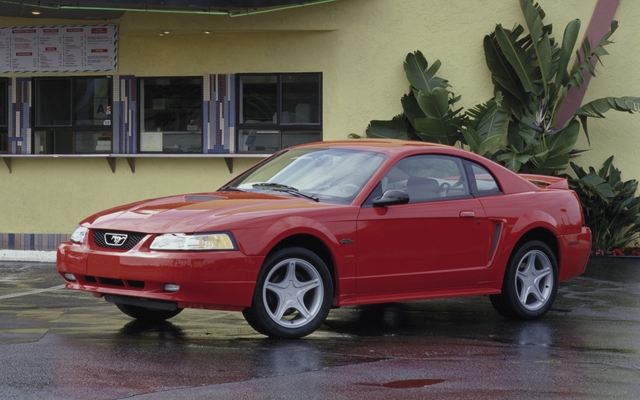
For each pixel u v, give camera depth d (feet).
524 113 47.62
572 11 47.67
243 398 16.08
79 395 15.96
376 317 27.14
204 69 48.73
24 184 49.83
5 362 18.56
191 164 49.01
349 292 23.34
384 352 20.88
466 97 47.93
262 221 21.98
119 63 48.98
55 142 49.73
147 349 20.44
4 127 49.96
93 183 49.47
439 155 26.02
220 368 18.49
